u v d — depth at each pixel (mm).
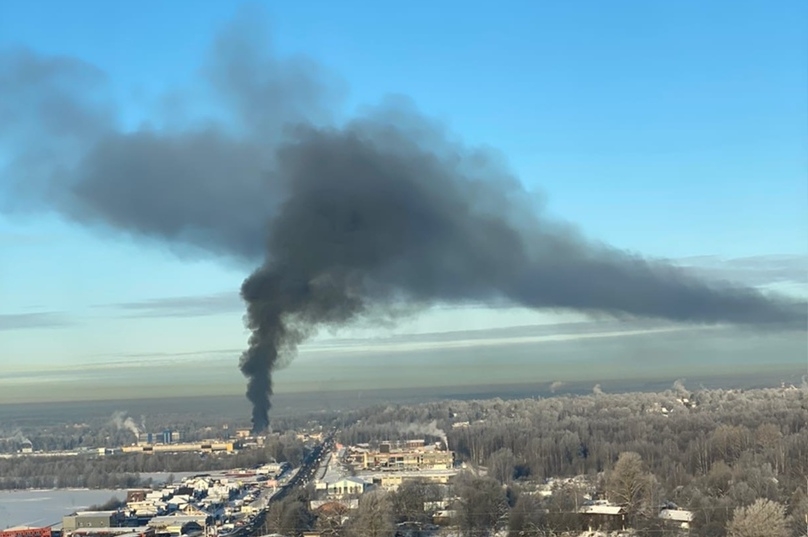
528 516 174500
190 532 199375
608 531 169625
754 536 147500
